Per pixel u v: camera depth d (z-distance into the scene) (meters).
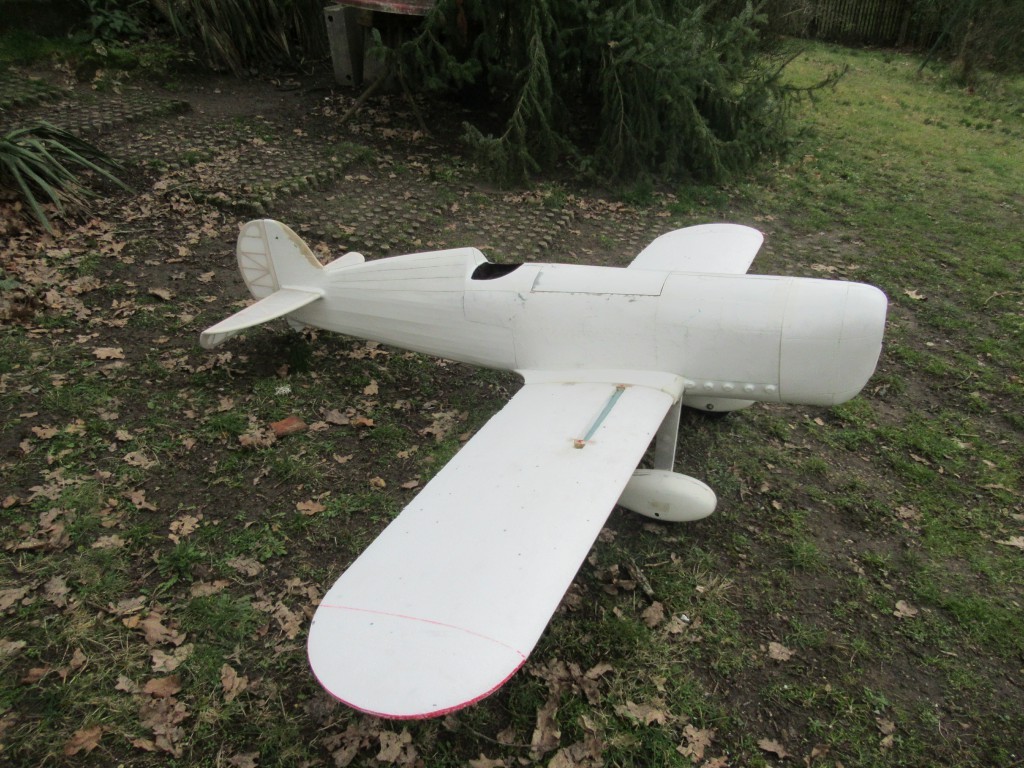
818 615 3.10
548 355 3.66
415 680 1.98
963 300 5.86
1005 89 12.93
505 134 7.21
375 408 4.28
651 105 7.43
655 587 3.20
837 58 14.72
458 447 3.95
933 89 12.84
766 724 2.64
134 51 9.24
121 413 4.03
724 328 3.29
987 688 2.81
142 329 4.82
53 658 2.71
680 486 3.41
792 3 11.70
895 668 2.88
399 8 7.71
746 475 3.92
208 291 5.31
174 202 6.46
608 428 3.07
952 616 3.12
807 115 10.64
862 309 3.16
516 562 2.36
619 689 2.73
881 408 4.54
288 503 3.52
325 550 3.26
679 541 3.46
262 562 3.18
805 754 2.55
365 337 4.33
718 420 4.36
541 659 2.84
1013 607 3.17
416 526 2.56
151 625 2.84
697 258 4.65
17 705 2.54
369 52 7.82
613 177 7.56
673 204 7.37
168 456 3.75
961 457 4.12
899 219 7.34
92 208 6.26
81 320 4.84
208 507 3.46
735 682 2.79
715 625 3.02
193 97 8.92
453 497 2.71
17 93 7.88
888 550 3.47
